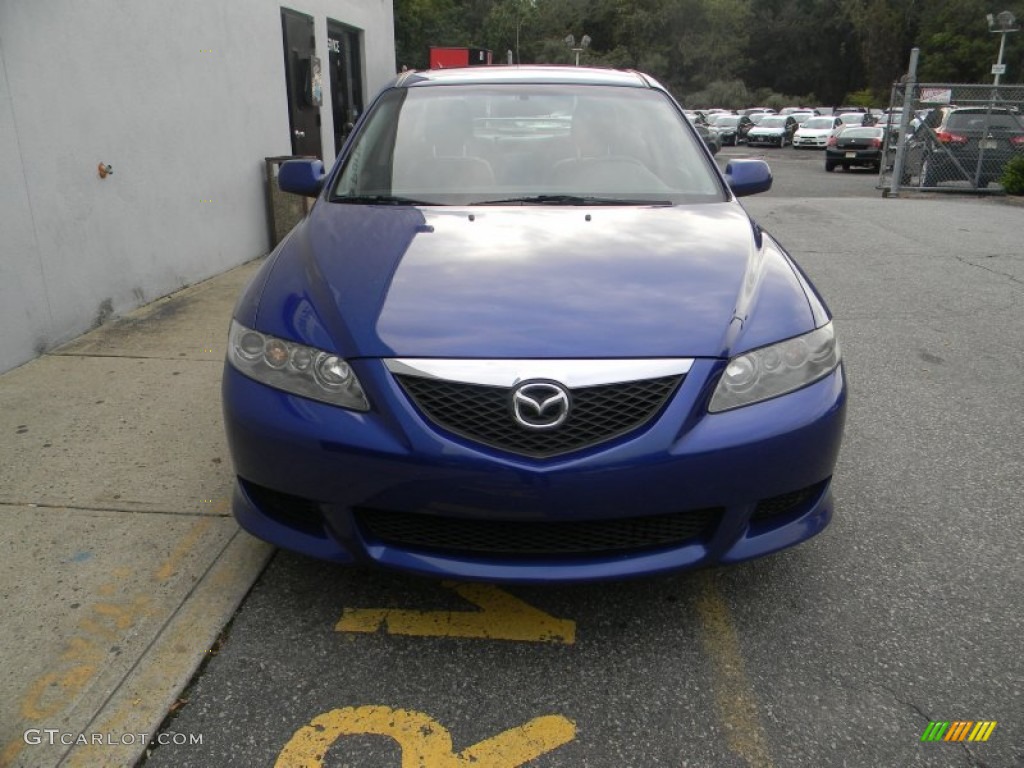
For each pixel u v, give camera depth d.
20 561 2.85
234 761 2.08
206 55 6.54
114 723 2.18
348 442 2.30
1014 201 13.58
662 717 2.25
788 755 2.13
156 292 5.98
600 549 2.40
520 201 3.41
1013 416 4.33
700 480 2.31
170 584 2.75
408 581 2.82
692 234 3.03
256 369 2.49
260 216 7.69
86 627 2.53
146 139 5.75
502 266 2.69
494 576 2.36
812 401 2.47
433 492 2.28
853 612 2.70
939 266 7.84
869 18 75.69
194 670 2.38
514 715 2.25
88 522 3.10
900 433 4.11
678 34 79.00
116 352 4.87
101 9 5.18
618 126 3.84
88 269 5.19
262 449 2.42
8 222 4.48
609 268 2.70
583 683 2.38
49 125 4.76
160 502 3.24
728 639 2.57
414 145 3.73
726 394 2.37
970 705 2.30
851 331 5.79
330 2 9.50
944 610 2.71
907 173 17.33
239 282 6.62
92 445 3.70
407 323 2.40
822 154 32.28
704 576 2.89
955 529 3.21
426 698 2.31
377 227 3.05
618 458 2.25
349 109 10.86
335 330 2.43
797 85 89.12
